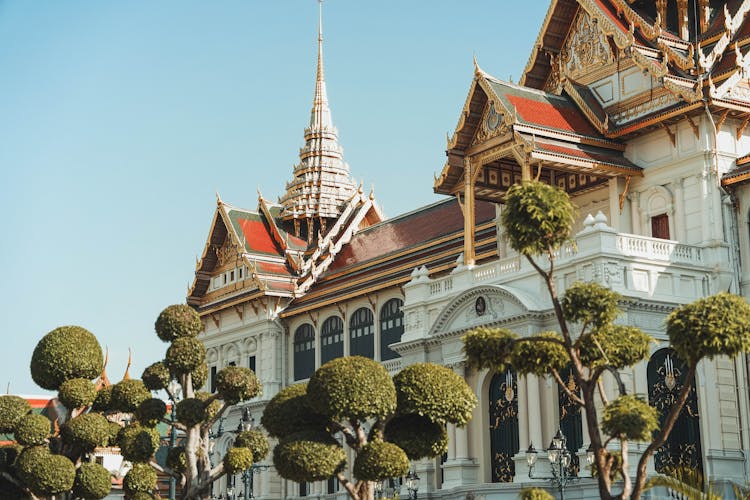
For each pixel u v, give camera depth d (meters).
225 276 86.25
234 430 80.50
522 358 30.44
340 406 31.45
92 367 41.03
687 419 49.09
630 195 55.78
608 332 30.47
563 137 54.72
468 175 57.16
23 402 40.16
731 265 51.53
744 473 48.81
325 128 91.00
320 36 95.75
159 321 39.06
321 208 86.06
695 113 52.78
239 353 83.50
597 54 58.22
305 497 74.00
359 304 73.75
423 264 69.12
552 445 41.97
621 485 45.66
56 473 38.38
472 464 53.03
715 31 56.28
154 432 39.62
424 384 32.75
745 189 52.22
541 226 28.19
